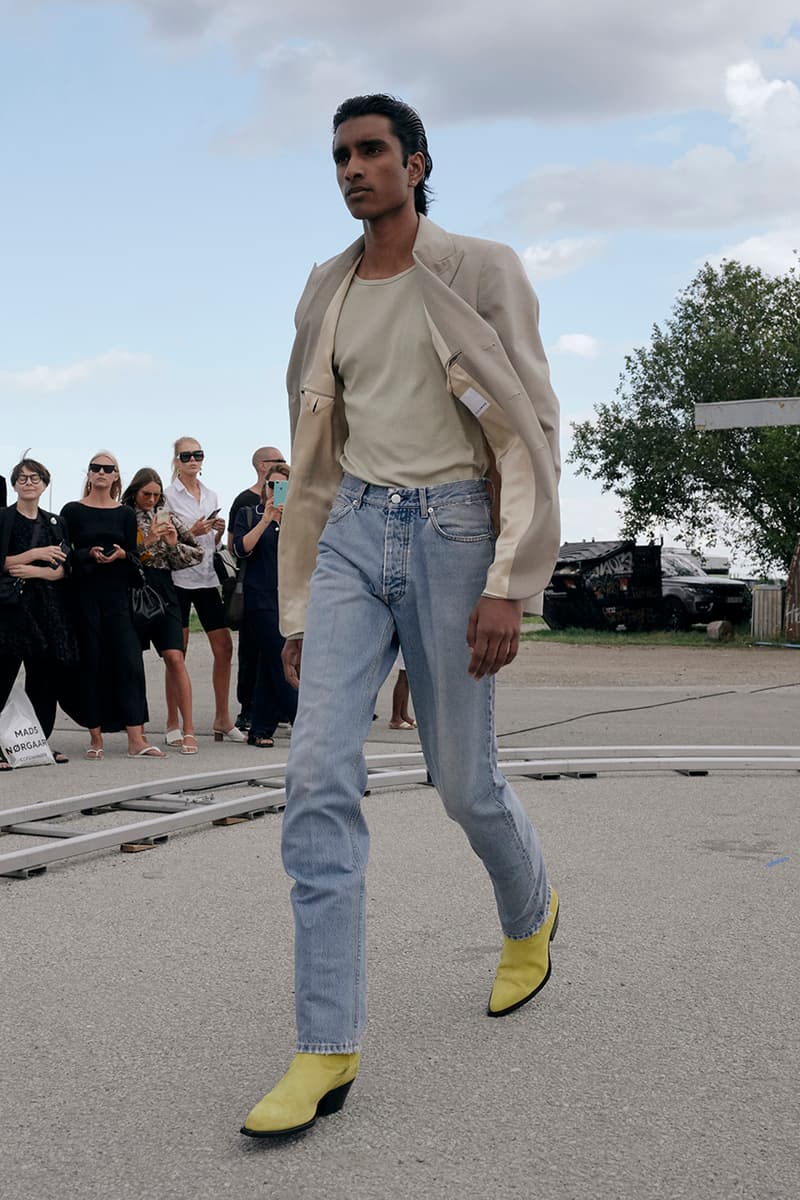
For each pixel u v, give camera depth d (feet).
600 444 100.68
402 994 12.48
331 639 10.18
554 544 10.14
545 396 10.33
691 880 16.96
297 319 11.16
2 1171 8.83
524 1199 8.34
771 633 78.02
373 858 18.19
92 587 28.60
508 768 24.89
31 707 28.07
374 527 10.34
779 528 96.58
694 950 13.87
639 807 22.31
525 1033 11.40
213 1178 8.69
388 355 10.43
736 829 20.34
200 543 31.01
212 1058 10.90
